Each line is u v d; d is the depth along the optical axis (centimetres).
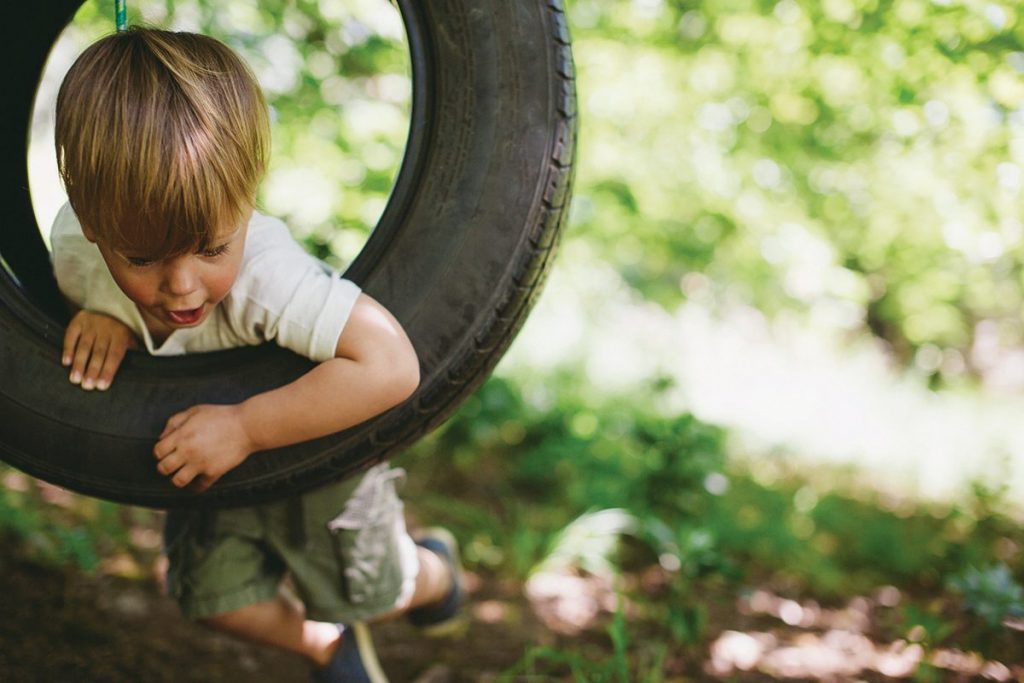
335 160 392
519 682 246
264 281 154
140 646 239
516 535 335
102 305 166
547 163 165
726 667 263
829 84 404
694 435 365
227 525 189
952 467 566
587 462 411
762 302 561
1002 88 346
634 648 269
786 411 665
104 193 133
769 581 352
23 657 219
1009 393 856
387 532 197
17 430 163
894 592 355
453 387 165
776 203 463
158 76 135
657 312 675
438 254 163
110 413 162
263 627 198
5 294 167
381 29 395
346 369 152
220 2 366
